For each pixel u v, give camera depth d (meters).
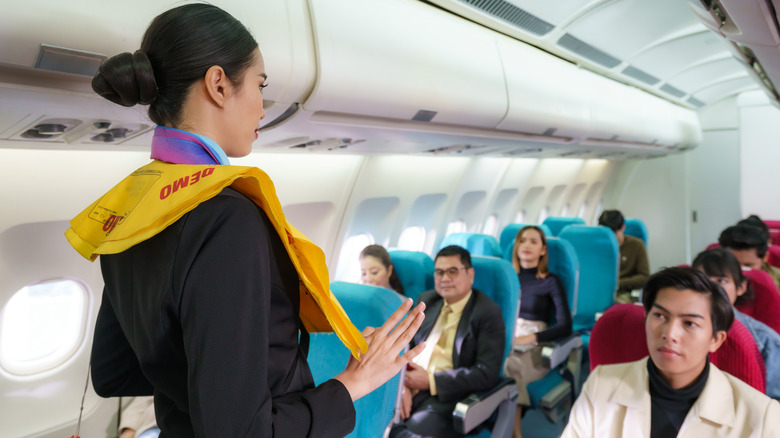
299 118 1.62
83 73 1.04
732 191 6.29
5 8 0.87
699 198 6.55
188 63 0.63
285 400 0.65
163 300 0.59
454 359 2.38
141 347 0.66
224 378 0.56
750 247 2.62
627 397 1.35
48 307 1.92
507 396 2.28
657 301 1.26
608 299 3.76
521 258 3.21
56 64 0.98
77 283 1.94
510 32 2.40
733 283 1.95
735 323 1.52
